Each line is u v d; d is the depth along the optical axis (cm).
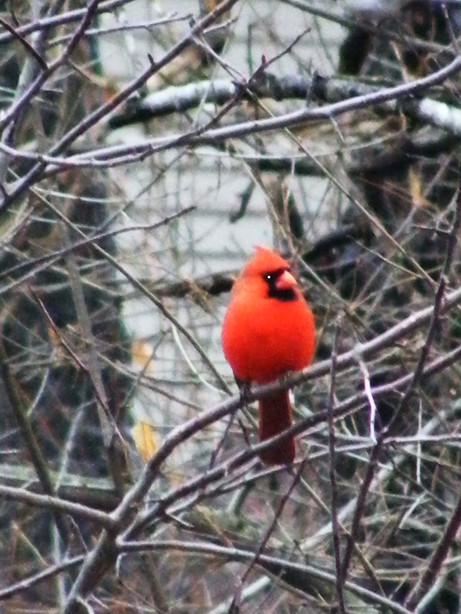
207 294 1246
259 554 736
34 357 1250
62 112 1175
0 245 1020
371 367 1132
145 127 1351
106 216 1275
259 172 1246
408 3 1210
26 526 1229
